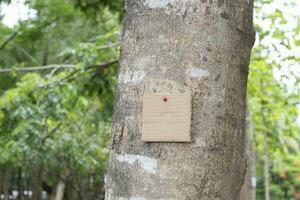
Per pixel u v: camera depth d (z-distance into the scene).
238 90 2.19
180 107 2.06
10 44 16.97
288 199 17.67
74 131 12.37
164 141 2.06
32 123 9.14
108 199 2.16
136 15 2.20
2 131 9.22
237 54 2.19
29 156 11.12
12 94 8.62
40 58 17.31
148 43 2.15
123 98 2.17
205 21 2.12
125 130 2.13
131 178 2.09
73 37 16.39
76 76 8.23
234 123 2.15
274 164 17.33
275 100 8.81
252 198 9.18
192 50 2.11
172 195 2.04
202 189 2.05
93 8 8.21
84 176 16.61
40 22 16.88
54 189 18.94
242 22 2.22
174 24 2.13
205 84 2.10
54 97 8.48
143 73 2.13
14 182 19.02
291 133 10.31
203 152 2.06
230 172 2.13
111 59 8.23
